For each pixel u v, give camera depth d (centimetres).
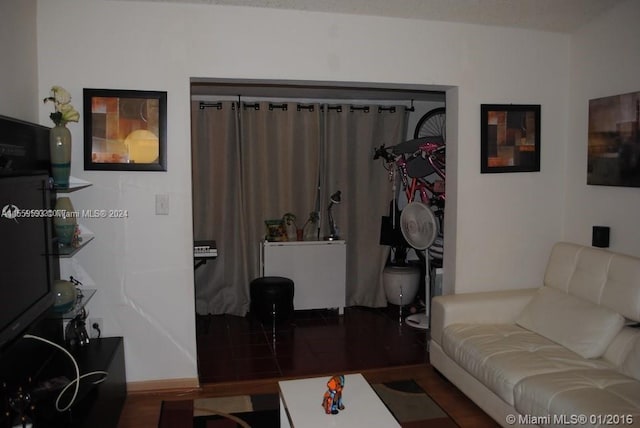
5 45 231
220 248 451
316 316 456
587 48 330
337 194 461
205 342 387
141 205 291
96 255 289
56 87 251
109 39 281
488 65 333
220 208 446
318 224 472
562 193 355
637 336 240
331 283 455
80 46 278
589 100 328
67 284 250
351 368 335
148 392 300
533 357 248
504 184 344
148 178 290
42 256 216
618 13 305
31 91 264
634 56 294
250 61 296
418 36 319
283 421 222
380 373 327
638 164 288
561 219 357
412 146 414
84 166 282
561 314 276
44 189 219
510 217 347
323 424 193
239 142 447
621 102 299
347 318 450
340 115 465
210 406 282
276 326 427
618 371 235
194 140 440
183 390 303
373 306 480
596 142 319
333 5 294
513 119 339
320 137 468
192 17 288
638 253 295
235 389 304
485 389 257
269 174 457
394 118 475
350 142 471
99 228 288
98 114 280
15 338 189
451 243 346
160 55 286
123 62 283
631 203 299
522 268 352
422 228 379
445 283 356
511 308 310
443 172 418
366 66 312
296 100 464
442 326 305
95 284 290
